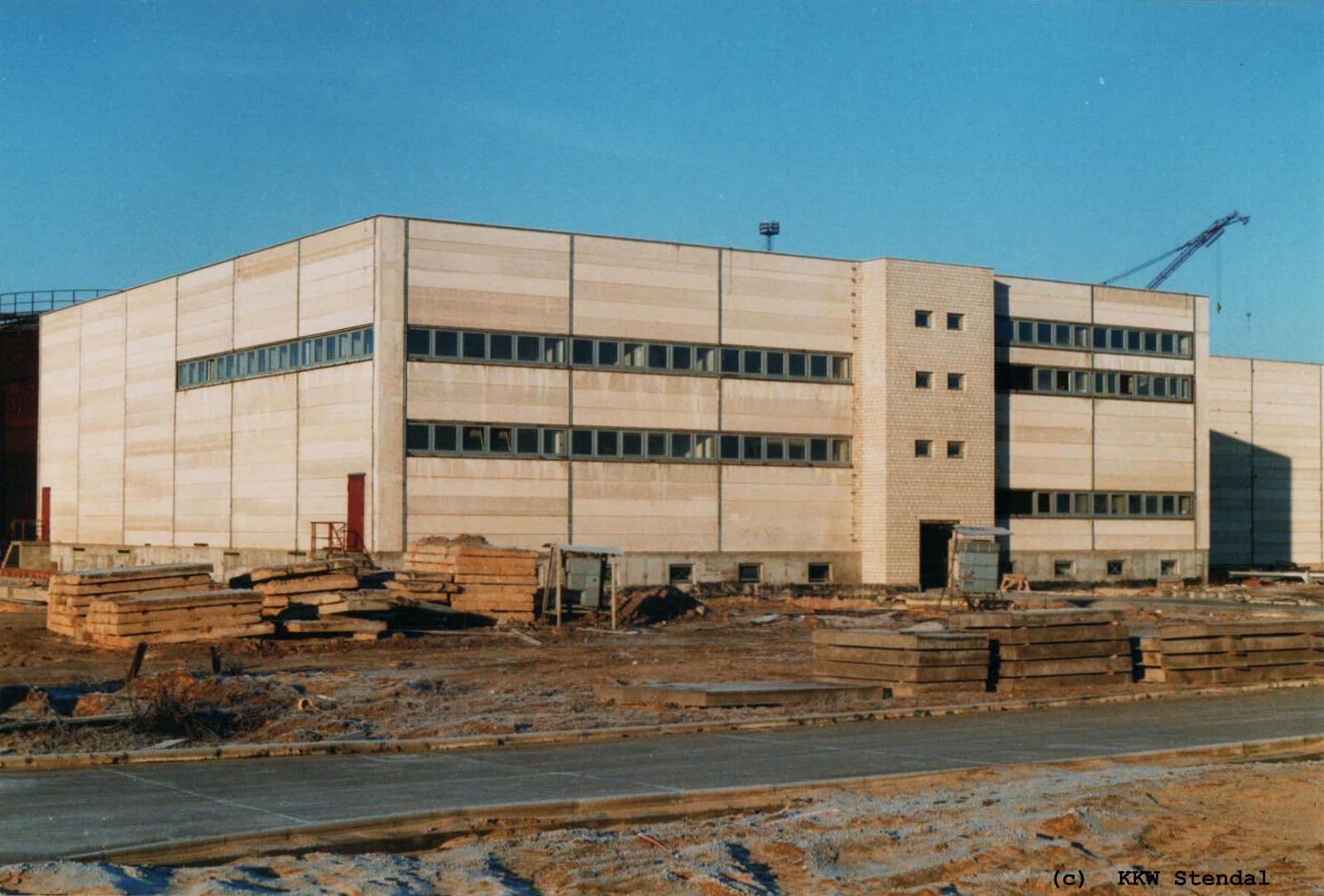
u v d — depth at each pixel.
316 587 34.38
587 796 14.69
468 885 10.91
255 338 50.78
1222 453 70.31
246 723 19.86
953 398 53.66
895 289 52.62
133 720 19.11
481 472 45.81
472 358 45.81
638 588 44.72
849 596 50.19
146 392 57.94
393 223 44.75
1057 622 26.16
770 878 11.36
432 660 30.39
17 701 21.03
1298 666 28.38
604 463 48.00
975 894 10.80
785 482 51.59
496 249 46.38
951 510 53.34
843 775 16.28
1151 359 60.44
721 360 50.34
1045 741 19.44
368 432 44.72
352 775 16.06
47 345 66.38
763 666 29.27
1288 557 72.38
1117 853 12.12
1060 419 57.78
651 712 21.88
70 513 64.06
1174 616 44.53
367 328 45.00
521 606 37.94
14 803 14.22
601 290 48.16
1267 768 16.42
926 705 23.12
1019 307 56.94
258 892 10.55
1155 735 20.33
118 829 12.95
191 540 54.47
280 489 49.19
